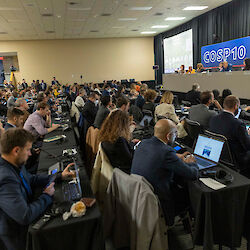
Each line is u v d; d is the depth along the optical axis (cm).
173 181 204
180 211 192
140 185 153
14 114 270
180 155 206
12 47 1516
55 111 634
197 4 899
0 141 141
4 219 137
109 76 1697
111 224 180
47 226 134
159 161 171
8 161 143
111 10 884
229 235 175
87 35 1460
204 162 209
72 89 949
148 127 350
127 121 229
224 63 712
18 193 136
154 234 156
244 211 176
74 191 166
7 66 1557
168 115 388
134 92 773
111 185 175
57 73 1614
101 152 220
